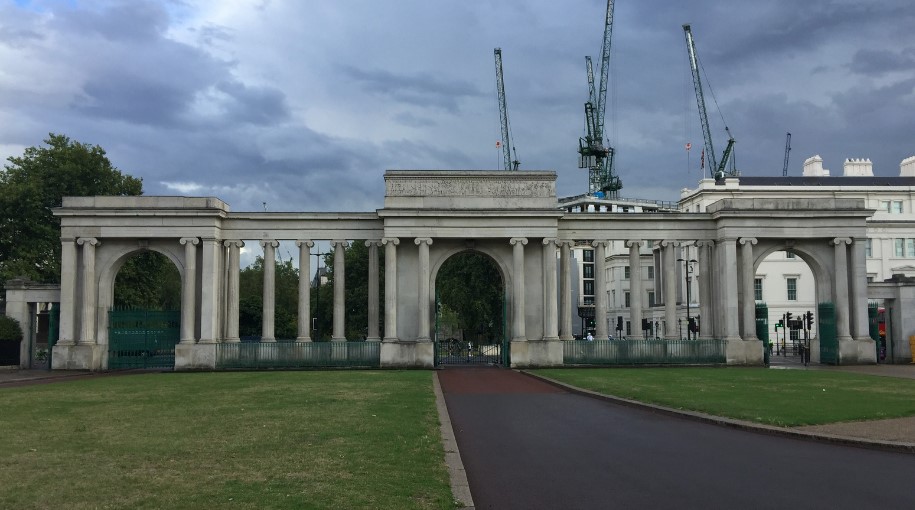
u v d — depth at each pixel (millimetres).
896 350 89562
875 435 31625
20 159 111125
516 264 82625
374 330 84000
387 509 19578
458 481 23141
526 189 83500
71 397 47312
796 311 146000
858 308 84750
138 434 31141
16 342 83625
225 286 84000
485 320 132625
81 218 81188
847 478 24922
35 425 33844
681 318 154375
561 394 52781
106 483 22156
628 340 84062
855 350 84000
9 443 28875
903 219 154000
